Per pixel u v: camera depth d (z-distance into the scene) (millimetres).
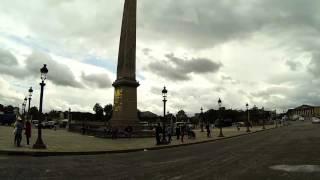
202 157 22016
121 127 48531
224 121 113250
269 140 39094
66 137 43281
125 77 49875
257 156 21312
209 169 15805
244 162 18281
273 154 22281
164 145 33719
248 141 39219
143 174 14453
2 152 22672
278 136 47500
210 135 55312
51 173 14633
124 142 37094
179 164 18156
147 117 125688
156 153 26406
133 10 51188
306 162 17422
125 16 51000
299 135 47906
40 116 26141
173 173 14672
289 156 20609
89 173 14797
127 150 27906
